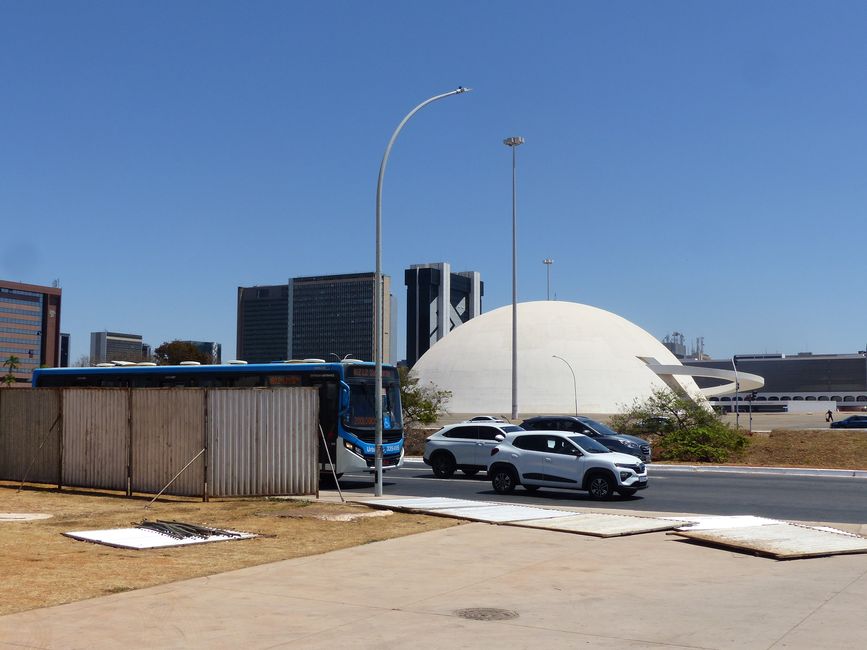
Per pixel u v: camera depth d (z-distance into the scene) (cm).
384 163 2242
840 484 2553
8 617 873
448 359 8550
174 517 1667
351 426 2436
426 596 990
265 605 938
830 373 17575
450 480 2731
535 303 9131
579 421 3006
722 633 824
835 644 783
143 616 883
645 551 1304
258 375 2581
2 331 16125
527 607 937
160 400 2023
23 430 2300
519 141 5703
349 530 1503
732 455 3531
